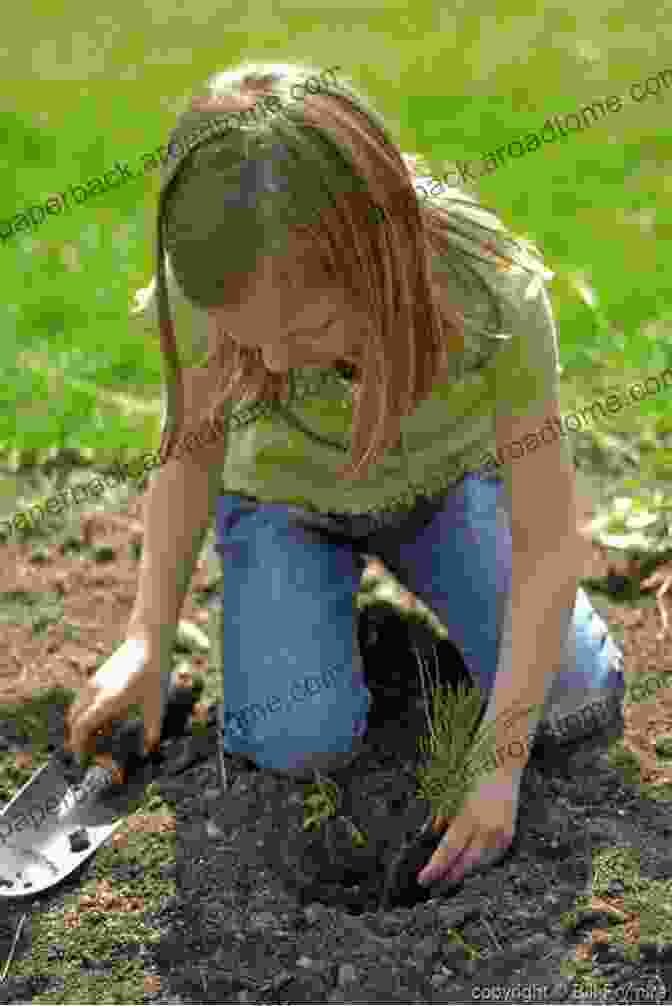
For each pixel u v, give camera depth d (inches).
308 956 101.1
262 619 119.6
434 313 94.3
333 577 122.9
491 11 327.6
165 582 118.2
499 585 121.3
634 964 98.2
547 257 203.8
